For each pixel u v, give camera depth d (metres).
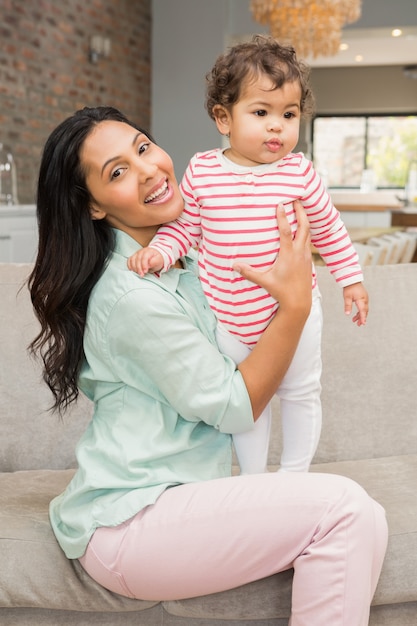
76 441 2.18
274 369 1.59
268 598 1.59
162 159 1.61
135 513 1.55
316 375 1.73
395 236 4.87
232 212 1.60
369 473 2.04
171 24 9.02
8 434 2.14
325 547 1.47
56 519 1.67
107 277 1.61
